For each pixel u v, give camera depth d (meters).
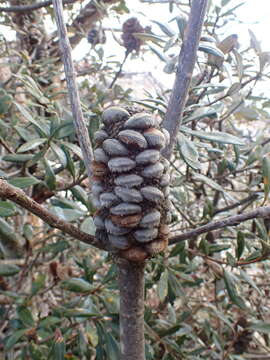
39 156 0.32
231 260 0.33
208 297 0.58
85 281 0.36
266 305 0.54
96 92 0.54
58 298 0.59
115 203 0.19
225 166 0.42
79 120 0.25
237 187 0.63
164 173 0.20
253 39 0.42
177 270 0.38
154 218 0.19
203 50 0.28
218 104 0.41
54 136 0.32
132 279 0.22
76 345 0.40
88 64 0.70
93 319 0.34
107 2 0.57
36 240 0.55
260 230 0.33
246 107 0.51
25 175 0.38
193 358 0.38
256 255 0.32
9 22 0.51
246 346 0.44
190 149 0.29
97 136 0.20
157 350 0.41
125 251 0.21
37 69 0.54
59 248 0.44
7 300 0.45
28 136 0.36
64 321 0.42
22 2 0.56
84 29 0.63
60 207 0.35
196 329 0.53
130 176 0.19
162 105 0.37
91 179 0.24
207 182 0.36
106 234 0.21
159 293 0.34
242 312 0.47
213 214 0.43
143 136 0.19
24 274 0.45
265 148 0.40
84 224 0.31
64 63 0.26
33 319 0.35
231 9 0.43
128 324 0.23
